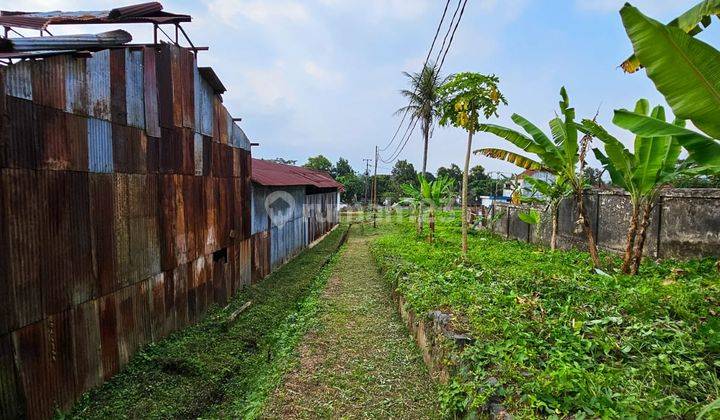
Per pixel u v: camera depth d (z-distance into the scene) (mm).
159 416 3646
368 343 5391
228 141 7473
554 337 3789
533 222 12594
